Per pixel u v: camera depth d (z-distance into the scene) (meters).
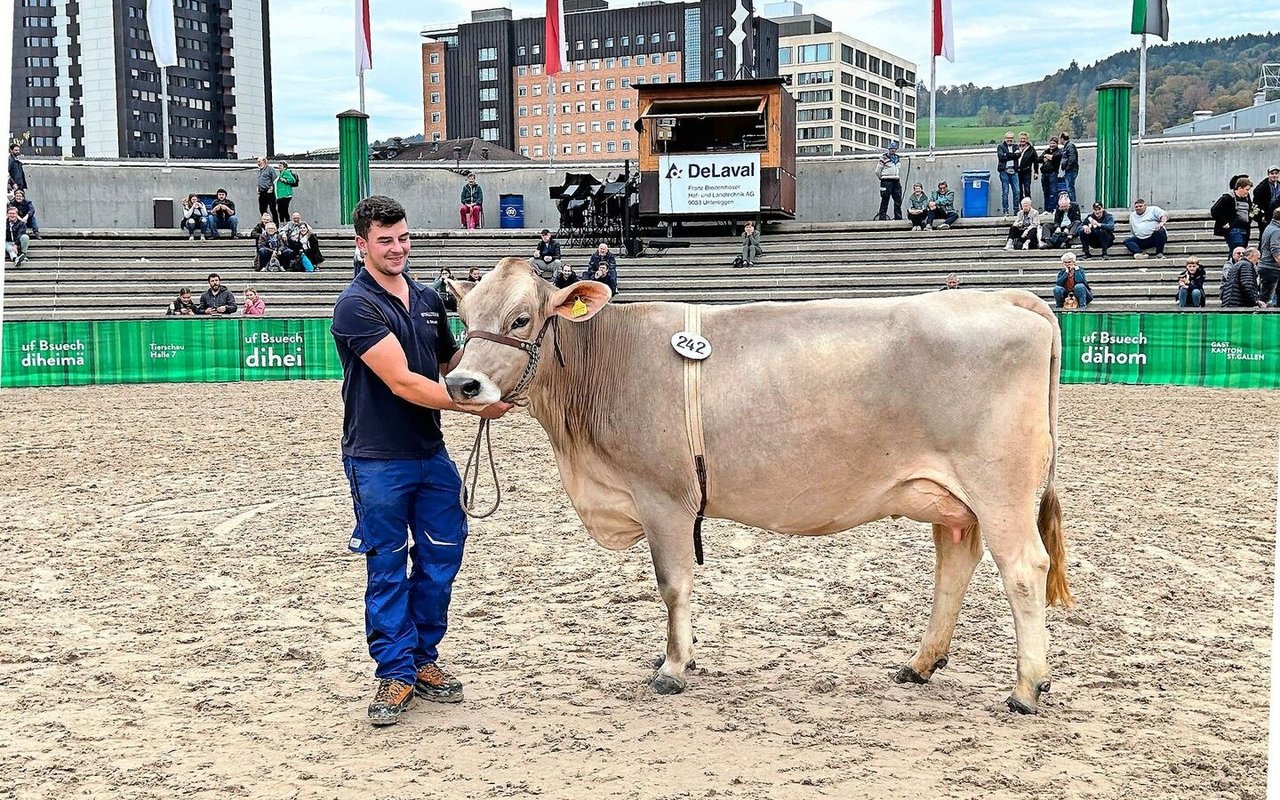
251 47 74.94
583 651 5.83
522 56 112.12
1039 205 27.95
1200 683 5.27
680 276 25.53
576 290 4.87
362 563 7.58
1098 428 13.29
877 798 4.07
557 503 9.41
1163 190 27.27
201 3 72.44
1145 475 10.40
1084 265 22.88
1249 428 13.24
